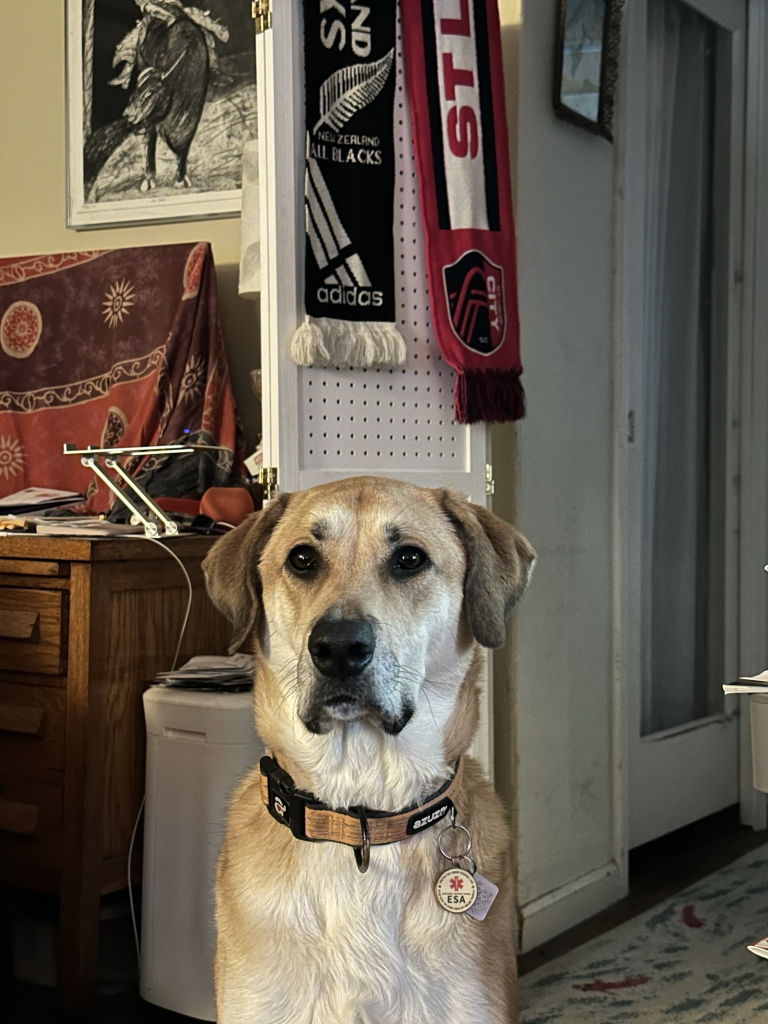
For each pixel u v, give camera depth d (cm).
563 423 287
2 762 244
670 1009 231
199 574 264
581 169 294
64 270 350
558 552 284
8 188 392
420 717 154
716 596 379
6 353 351
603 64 293
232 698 229
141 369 336
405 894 148
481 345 243
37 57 390
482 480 254
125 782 244
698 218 366
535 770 274
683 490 361
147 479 310
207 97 363
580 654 293
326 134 227
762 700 179
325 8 226
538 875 274
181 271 336
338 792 149
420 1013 146
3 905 251
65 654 236
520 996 238
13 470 345
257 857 153
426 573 158
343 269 228
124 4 373
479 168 245
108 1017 229
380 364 233
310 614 149
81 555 230
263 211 226
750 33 370
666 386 350
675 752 342
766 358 372
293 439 227
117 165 377
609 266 309
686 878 315
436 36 240
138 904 251
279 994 147
